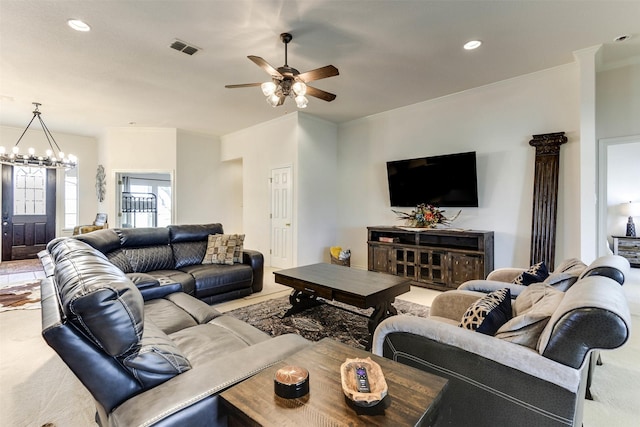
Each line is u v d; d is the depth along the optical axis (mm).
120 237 3502
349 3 2500
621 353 2494
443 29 2873
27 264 6188
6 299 3822
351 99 4758
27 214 6879
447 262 4188
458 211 4586
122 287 1149
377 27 2840
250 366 1275
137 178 8031
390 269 4801
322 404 998
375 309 2725
